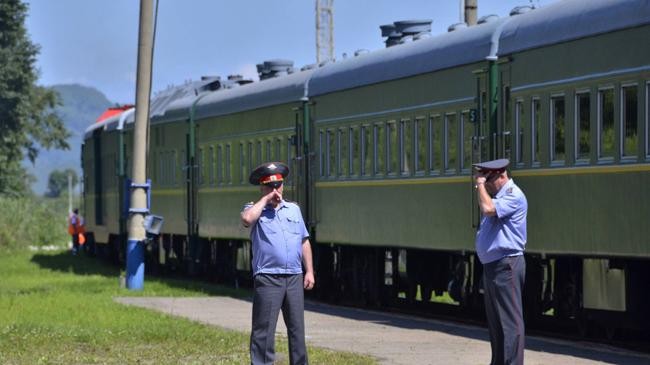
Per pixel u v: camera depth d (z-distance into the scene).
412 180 48.34
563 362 32.78
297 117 58.84
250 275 67.69
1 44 163.62
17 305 52.00
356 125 53.16
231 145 68.25
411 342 38.28
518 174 41.28
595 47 37.31
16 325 42.41
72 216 114.88
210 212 71.69
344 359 33.50
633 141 35.72
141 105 64.44
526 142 40.84
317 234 57.28
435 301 55.09
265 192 29.47
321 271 58.19
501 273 28.94
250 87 66.94
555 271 40.62
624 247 36.09
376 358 33.97
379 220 51.16
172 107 78.81
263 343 29.47
